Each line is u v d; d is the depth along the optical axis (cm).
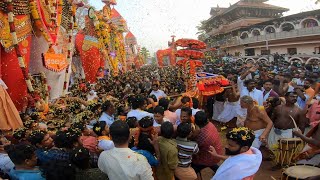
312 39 3094
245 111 775
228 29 4859
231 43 4578
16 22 1029
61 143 392
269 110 672
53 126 600
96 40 2147
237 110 796
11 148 348
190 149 436
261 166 632
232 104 924
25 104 985
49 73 1271
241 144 319
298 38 3266
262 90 905
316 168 418
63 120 664
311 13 3150
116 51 2988
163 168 413
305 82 896
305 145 539
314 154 483
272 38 3591
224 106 966
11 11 945
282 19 3584
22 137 477
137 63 5512
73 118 657
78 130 411
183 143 438
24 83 1033
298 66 1778
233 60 3716
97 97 1023
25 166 341
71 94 1366
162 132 416
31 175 333
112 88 1370
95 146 418
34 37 1214
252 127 613
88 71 2098
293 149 564
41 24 1139
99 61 2153
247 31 4372
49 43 1208
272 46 3731
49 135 461
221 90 962
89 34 2280
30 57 1225
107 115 566
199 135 485
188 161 441
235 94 917
